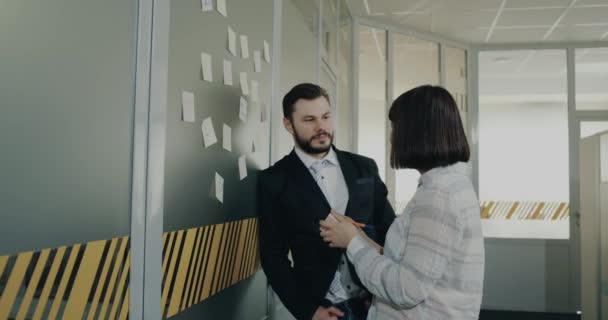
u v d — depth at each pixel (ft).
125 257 3.04
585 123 17.12
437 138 3.48
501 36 16.53
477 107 17.72
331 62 11.31
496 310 16.84
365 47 15.57
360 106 15.31
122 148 3.01
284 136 6.63
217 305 4.50
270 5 5.94
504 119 17.66
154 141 3.27
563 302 16.71
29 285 2.33
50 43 2.42
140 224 3.15
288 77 6.90
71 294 2.59
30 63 2.31
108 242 2.87
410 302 3.30
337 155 5.32
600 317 11.12
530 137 17.47
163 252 3.47
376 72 15.70
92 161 2.73
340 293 4.84
